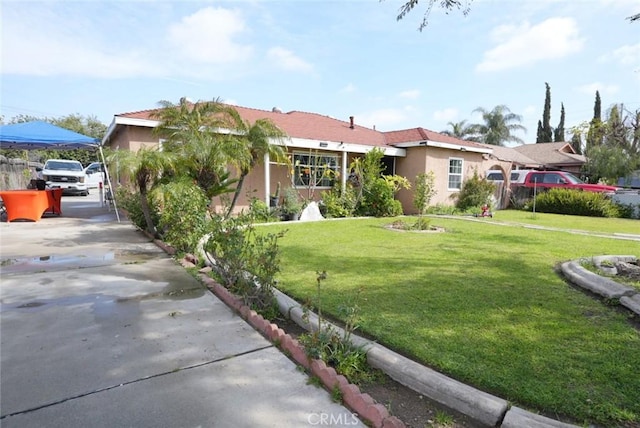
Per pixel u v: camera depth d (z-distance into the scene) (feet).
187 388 7.44
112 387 7.40
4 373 7.81
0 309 11.48
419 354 8.59
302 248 21.36
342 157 43.98
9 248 20.56
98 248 21.01
